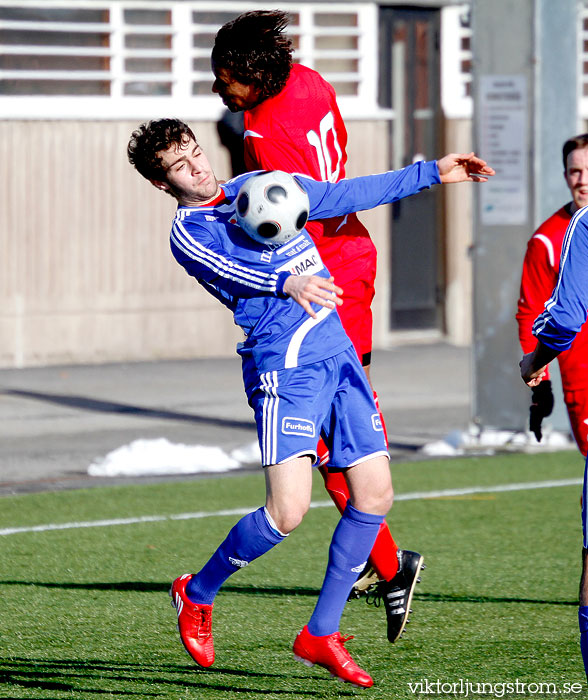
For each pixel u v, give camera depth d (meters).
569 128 33.75
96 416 38.28
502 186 33.22
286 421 14.21
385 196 15.29
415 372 48.41
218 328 51.94
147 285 50.28
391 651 16.64
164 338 50.88
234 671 15.76
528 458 32.34
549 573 20.88
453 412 39.41
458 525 24.61
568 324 13.48
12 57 47.62
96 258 49.19
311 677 15.53
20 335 48.22
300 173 16.50
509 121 33.06
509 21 32.91
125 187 49.47
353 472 14.74
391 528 24.38
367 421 14.77
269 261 14.34
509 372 33.66
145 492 28.27
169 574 20.94
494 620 18.11
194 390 43.50
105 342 49.75
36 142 47.69
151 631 17.58
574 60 33.78
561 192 33.81
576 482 29.12
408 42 55.62
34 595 19.53
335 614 14.59
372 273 17.30
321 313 14.53
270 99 16.94
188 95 50.62
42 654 16.47
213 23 51.16
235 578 20.69
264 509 14.34
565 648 16.72
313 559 22.02
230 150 50.72
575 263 13.48
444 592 19.69
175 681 15.33
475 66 33.25
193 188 14.53
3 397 41.66
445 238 57.22
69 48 48.38
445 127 55.97
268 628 17.73
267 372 14.38
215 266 14.36
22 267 47.91
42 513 25.95
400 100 55.62
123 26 49.19
